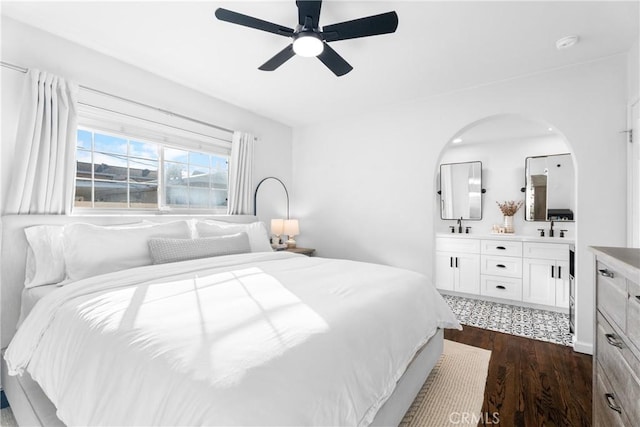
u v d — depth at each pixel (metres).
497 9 1.79
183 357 0.84
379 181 3.47
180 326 1.03
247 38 2.12
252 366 0.81
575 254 2.40
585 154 2.36
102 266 1.85
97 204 2.39
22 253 1.83
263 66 2.03
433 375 2.04
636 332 0.88
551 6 1.75
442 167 4.64
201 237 2.51
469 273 3.97
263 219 3.79
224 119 3.29
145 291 1.43
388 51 2.27
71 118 2.11
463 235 4.03
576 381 1.96
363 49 2.24
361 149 3.62
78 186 2.29
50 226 1.92
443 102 3.05
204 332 0.99
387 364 1.23
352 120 3.70
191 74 2.66
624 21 1.87
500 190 4.25
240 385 0.74
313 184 4.03
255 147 3.66
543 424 1.56
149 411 0.76
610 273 1.10
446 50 2.25
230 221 3.20
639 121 2.02
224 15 1.56
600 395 1.21
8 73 1.88
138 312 1.16
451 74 2.62
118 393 0.85
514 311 3.47
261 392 0.74
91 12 1.85
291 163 4.23
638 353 0.87
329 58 1.93
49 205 2.00
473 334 2.78
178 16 1.89
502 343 2.58
